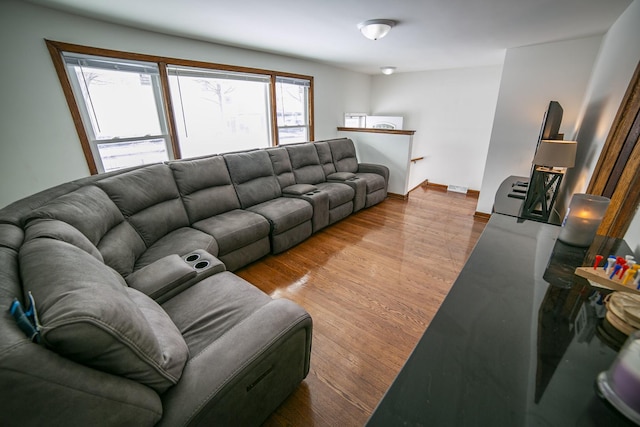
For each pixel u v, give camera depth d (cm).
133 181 204
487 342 65
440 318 73
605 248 113
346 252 282
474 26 242
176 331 108
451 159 528
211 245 205
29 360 54
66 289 71
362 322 185
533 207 219
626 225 134
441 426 48
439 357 61
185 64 283
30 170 206
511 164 351
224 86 328
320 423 123
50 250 93
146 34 251
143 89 263
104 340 66
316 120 461
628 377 50
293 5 194
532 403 51
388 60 411
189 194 243
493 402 51
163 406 81
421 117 541
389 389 55
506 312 76
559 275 94
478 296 83
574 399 52
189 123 304
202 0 185
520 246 116
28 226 121
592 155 210
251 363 96
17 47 189
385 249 288
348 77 507
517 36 274
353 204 381
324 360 156
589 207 108
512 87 330
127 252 170
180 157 301
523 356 61
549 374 57
